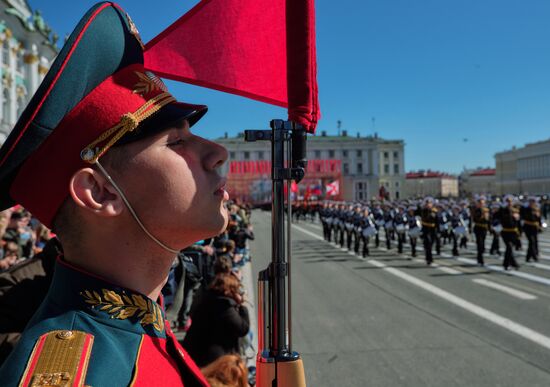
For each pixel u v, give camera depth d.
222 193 0.80
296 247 19.86
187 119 0.80
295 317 7.37
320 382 4.78
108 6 0.79
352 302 8.41
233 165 71.00
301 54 0.97
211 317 3.10
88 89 0.73
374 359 5.40
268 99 0.99
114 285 0.72
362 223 15.98
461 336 6.21
